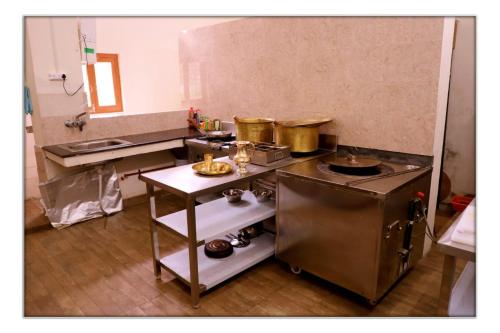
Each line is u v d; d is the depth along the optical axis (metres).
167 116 4.07
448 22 2.11
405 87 2.31
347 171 2.23
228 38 3.49
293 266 2.39
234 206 2.56
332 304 2.08
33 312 2.03
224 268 2.30
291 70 2.98
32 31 2.98
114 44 4.51
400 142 2.41
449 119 3.57
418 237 2.28
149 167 4.16
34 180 3.98
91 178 3.45
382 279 1.95
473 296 1.57
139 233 3.09
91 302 2.13
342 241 2.00
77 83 3.32
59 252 2.76
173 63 5.11
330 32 2.63
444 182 3.44
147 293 2.22
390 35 2.32
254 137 2.82
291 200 2.22
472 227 1.34
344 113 2.68
